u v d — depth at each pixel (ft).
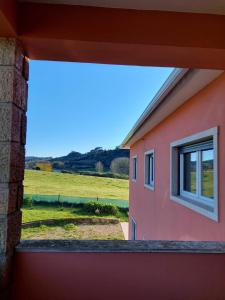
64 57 7.80
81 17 6.85
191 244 7.67
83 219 56.85
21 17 6.75
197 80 10.11
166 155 16.89
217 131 9.75
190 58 7.65
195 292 7.16
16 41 6.77
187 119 12.87
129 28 6.91
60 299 7.02
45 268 7.07
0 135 6.58
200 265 7.23
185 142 13.12
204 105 10.90
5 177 6.54
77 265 7.11
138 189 29.07
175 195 15.34
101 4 6.81
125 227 50.16
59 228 49.67
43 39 6.77
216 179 9.72
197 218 11.72
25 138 7.68
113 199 72.33
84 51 7.36
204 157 12.28
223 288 7.20
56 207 67.31
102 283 7.09
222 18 7.11
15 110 6.85
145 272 7.16
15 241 7.09
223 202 9.24
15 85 6.79
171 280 7.17
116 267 7.14
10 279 6.81
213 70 9.05
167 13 7.02
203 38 7.02
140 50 7.20
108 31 6.86
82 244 7.45
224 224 9.13
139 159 28.63
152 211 21.29
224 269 7.25
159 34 6.95
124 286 7.11
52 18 6.79
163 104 13.89
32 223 50.80
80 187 82.79
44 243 7.45
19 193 7.27
